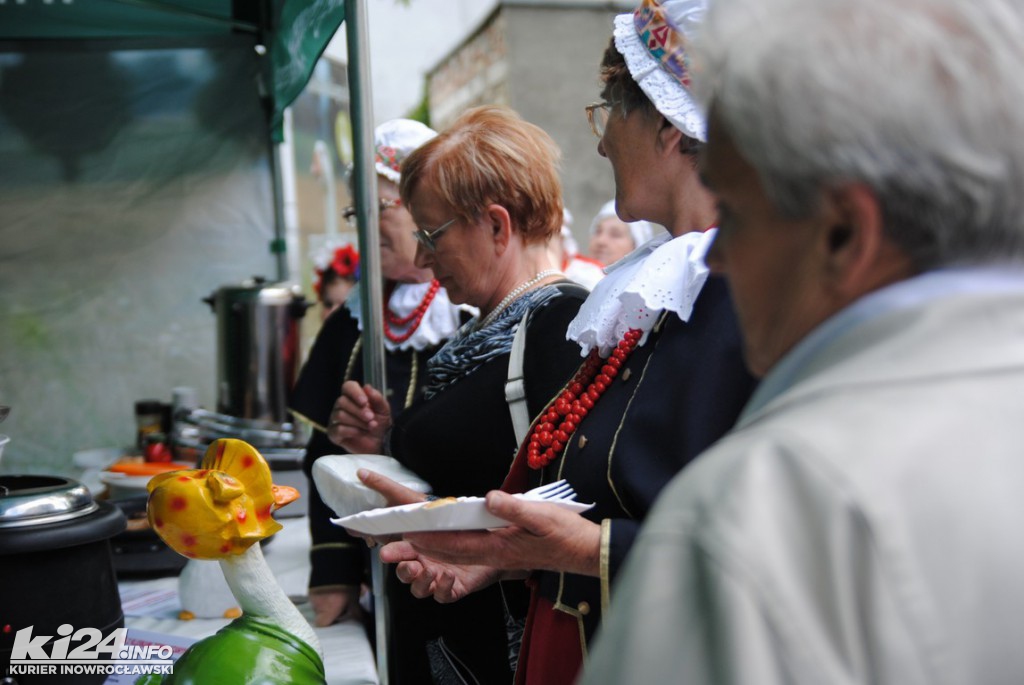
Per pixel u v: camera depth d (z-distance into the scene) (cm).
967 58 59
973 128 58
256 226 338
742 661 52
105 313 328
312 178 425
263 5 316
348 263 351
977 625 53
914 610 52
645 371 122
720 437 112
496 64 820
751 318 69
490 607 170
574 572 116
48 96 320
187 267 334
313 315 407
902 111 58
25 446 322
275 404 305
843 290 63
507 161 164
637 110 129
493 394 160
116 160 326
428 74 1074
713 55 67
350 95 179
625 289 123
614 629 58
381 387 190
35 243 321
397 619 179
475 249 166
